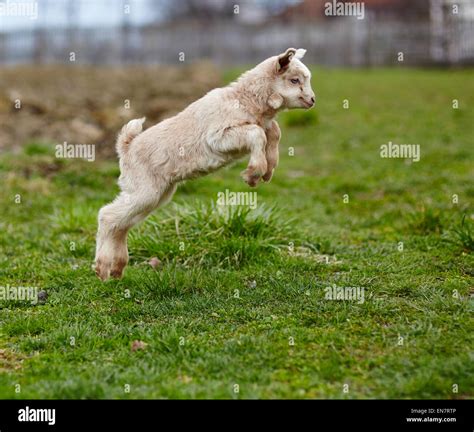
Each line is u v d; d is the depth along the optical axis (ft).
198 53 112.47
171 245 25.75
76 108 61.21
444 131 52.11
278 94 21.18
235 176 40.16
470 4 100.53
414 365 17.12
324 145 50.06
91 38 114.11
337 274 24.23
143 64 113.19
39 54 114.62
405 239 27.99
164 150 21.21
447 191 35.53
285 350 18.16
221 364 17.42
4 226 30.66
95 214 30.71
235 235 26.43
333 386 16.46
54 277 24.68
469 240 25.93
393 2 131.03
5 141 47.47
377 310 20.47
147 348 18.58
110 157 43.42
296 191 37.60
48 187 36.29
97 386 16.37
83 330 19.56
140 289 22.84
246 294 22.04
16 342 19.56
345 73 90.79
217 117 20.76
